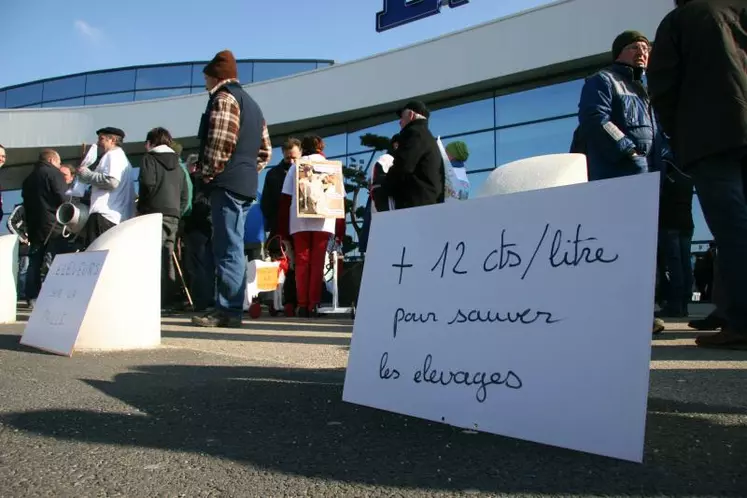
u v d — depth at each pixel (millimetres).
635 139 3291
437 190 4215
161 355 2924
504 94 13227
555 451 1316
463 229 1639
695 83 2598
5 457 1361
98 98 21656
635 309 1243
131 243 3180
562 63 11898
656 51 2750
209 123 4117
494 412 1421
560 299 1371
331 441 1448
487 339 1486
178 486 1170
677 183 5270
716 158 2600
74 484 1188
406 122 4312
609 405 1232
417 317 1674
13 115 18328
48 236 7113
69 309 3100
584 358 1294
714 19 2564
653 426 1525
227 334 4180
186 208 6422
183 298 6953
